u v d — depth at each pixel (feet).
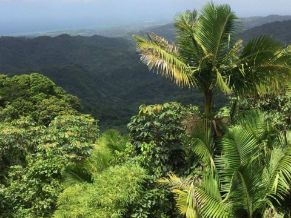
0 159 48.85
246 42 30.91
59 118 57.57
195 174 31.40
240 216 28.04
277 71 30.37
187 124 31.04
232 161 28.48
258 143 29.27
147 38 31.83
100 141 39.32
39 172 40.65
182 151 34.86
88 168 37.40
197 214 27.61
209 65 31.04
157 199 32.24
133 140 37.47
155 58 30.40
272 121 34.99
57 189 39.32
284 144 29.35
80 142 48.19
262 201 27.25
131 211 31.37
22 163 49.80
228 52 31.24
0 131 50.90
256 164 28.27
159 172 34.04
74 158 44.01
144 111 37.09
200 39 31.27
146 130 36.24
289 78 30.55
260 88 31.30
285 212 28.14
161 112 36.83
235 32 31.45
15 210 39.88
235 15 30.94
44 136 50.16
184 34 31.83
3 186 42.27
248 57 30.66
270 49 30.14
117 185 31.24
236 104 33.45
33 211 39.19
